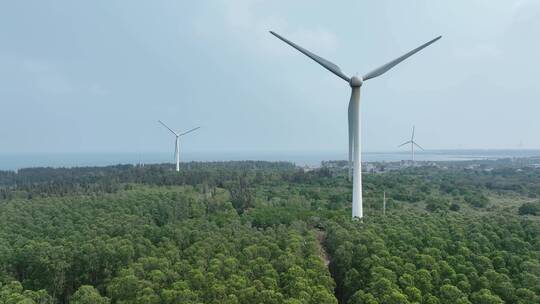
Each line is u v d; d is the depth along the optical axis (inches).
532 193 7632.9
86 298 2623.0
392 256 3112.7
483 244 3462.1
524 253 3358.8
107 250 3307.1
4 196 6963.6
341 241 3489.2
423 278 2743.6
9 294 2699.3
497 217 4456.2
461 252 3221.0
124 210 4982.8
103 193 6712.6
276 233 3932.1
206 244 3376.0
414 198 6619.1
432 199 6141.7
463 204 6279.5
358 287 2869.1
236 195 6136.8
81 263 3344.0
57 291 3225.9
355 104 4416.8
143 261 3061.0
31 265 3334.2
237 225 4222.4
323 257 3641.7
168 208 5167.3
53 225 4456.2
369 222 4185.5
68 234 3978.8
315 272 2839.6
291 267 2851.9
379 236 3597.4
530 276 2768.2
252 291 2519.7
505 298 2620.6
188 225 4165.8
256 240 3533.5
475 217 4598.9
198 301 2513.5
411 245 3403.1
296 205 5634.8
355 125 4436.5
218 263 2908.5
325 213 4832.7
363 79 4466.0
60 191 7219.5
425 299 2598.4
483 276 2797.7
